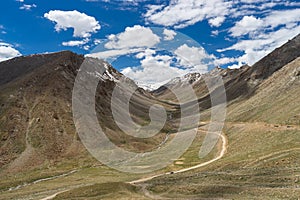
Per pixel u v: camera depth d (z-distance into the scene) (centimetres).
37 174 11225
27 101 16588
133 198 5378
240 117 16675
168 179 7481
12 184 9981
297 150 7288
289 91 15925
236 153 9662
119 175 9281
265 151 8475
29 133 14388
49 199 6425
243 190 4981
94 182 8475
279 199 4075
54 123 14838
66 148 13250
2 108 16038
